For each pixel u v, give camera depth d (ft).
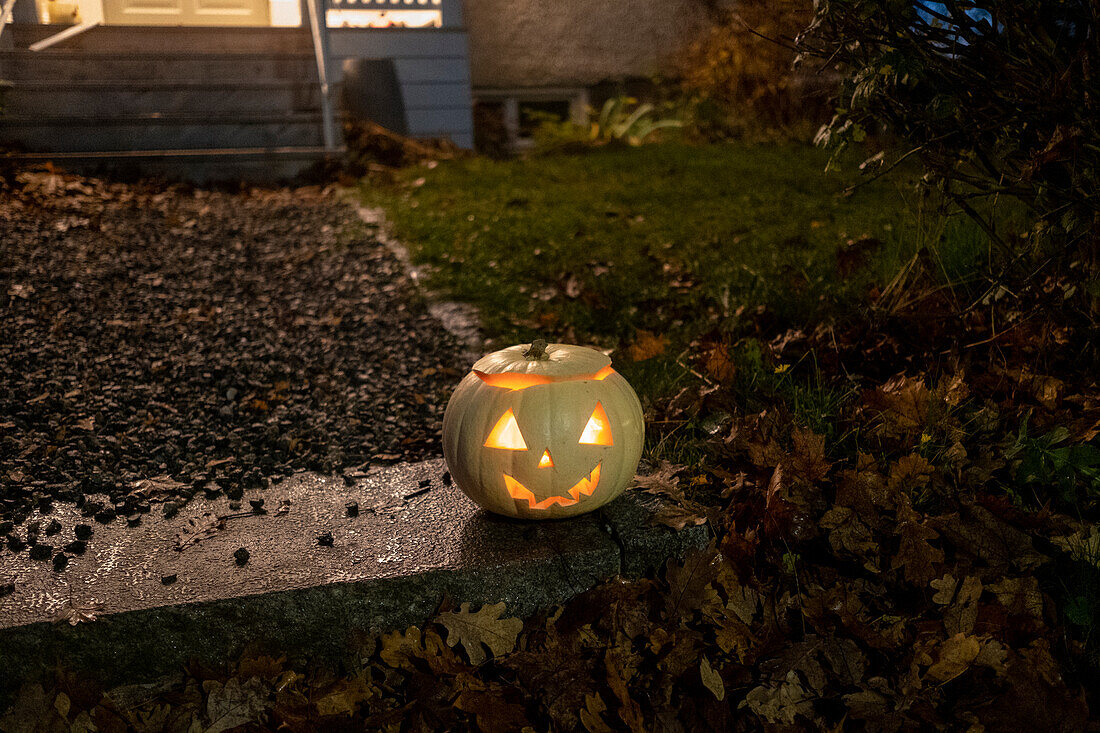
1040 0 7.73
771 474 7.82
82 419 10.56
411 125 34.12
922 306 10.21
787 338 10.55
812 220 19.25
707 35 37.04
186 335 13.91
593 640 6.72
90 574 6.84
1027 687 5.99
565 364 7.31
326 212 22.30
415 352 13.32
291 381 12.23
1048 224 8.10
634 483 8.09
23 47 30.17
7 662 6.10
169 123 26.12
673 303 13.80
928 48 7.97
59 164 24.17
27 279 15.76
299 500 8.43
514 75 38.68
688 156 29.81
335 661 6.72
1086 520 7.57
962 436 8.04
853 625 6.49
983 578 6.95
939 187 8.96
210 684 6.23
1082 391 8.70
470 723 6.24
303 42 30.81
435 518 7.76
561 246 17.94
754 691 6.24
